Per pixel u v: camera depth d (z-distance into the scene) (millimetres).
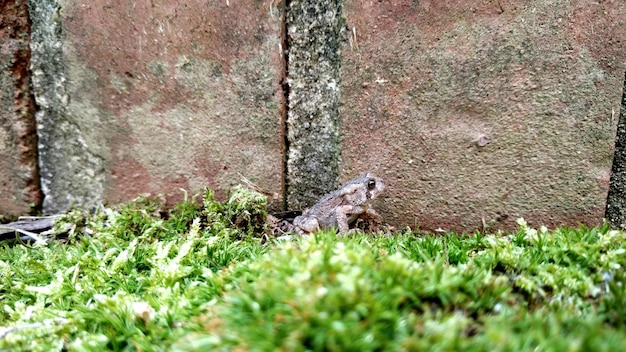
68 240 228
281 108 225
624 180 211
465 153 218
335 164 226
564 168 213
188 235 217
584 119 211
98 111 231
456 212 220
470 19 212
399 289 175
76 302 198
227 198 230
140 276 202
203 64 225
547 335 169
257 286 178
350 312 166
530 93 212
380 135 222
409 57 217
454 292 179
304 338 158
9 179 236
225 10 221
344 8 218
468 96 215
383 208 225
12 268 212
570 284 186
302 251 186
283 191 230
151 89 228
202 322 179
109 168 234
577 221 214
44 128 234
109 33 226
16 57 229
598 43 207
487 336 161
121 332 187
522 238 206
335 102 223
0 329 187
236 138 228
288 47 222
